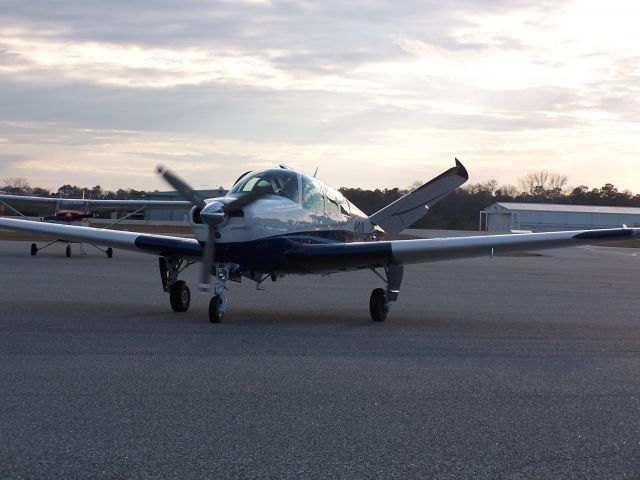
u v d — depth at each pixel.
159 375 6.94
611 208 76.94
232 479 4.31
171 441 4.97
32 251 25.66
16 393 6.13
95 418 5.46
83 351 8.08
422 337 9.79
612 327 11.23
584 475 4.49
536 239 10.87
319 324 10.88
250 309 12.58
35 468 4.41
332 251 11.09
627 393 6.67
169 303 13.05
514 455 4.83
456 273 23.11
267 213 10.76
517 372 7.54
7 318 10.49
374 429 5.36
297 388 6.55
